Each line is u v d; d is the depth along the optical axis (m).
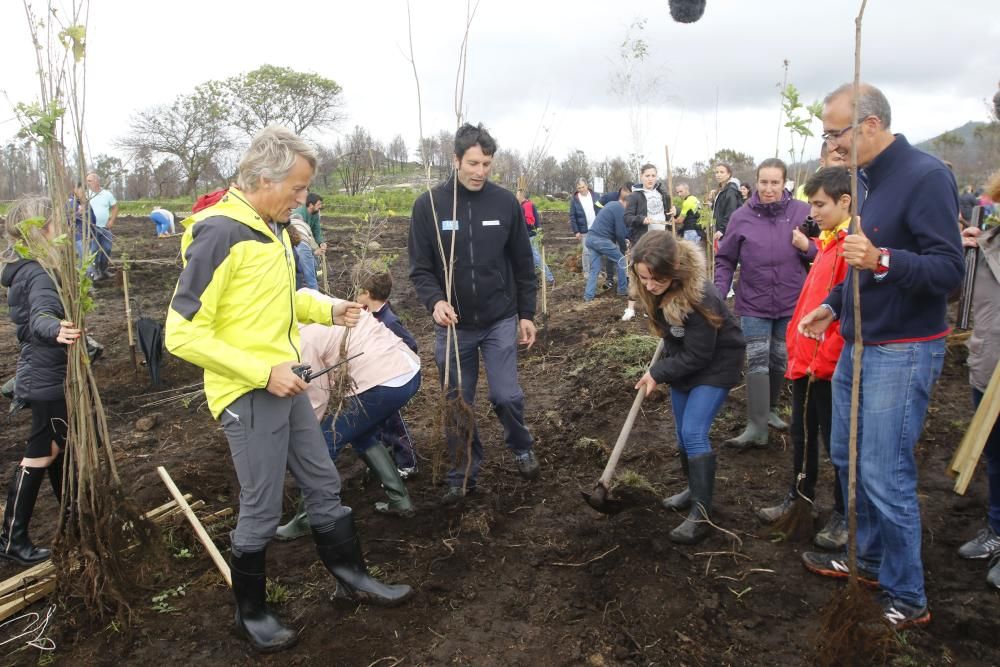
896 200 2.85
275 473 2.96
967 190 10.08
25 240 3.22
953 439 4.70
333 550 3.27
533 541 3.95
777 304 4.75
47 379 3.74
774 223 4.75
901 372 2.91
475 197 4.29
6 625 3.33
